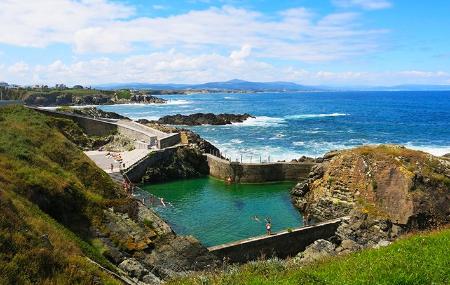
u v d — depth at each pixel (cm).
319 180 4281
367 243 2981
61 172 2975
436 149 7275
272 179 5303
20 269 1320
